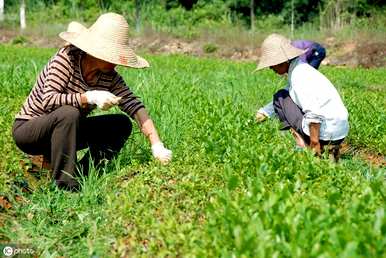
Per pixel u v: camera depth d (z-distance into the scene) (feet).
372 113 28.60
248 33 98.94
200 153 18.30
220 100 26.37
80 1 130.82
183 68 61.00
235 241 10.73
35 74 34.27
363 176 17.94
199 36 99.50
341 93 35.94
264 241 10.30
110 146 18.78
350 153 24.97
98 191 17.30
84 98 16.70
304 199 12.18
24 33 106.52
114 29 16.37
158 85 31.58
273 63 19.86
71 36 16.57
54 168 17.37
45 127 17.01
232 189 13.53
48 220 16.25
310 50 21.79
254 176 15.42
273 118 23.50
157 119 23.30
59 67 16.72
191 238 11.75
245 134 19.35
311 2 124.47
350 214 11.26
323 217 10.87
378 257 9.94
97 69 16.93
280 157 15.61
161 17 121.29
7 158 18.48
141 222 13.56
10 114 23.07
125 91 17.62
